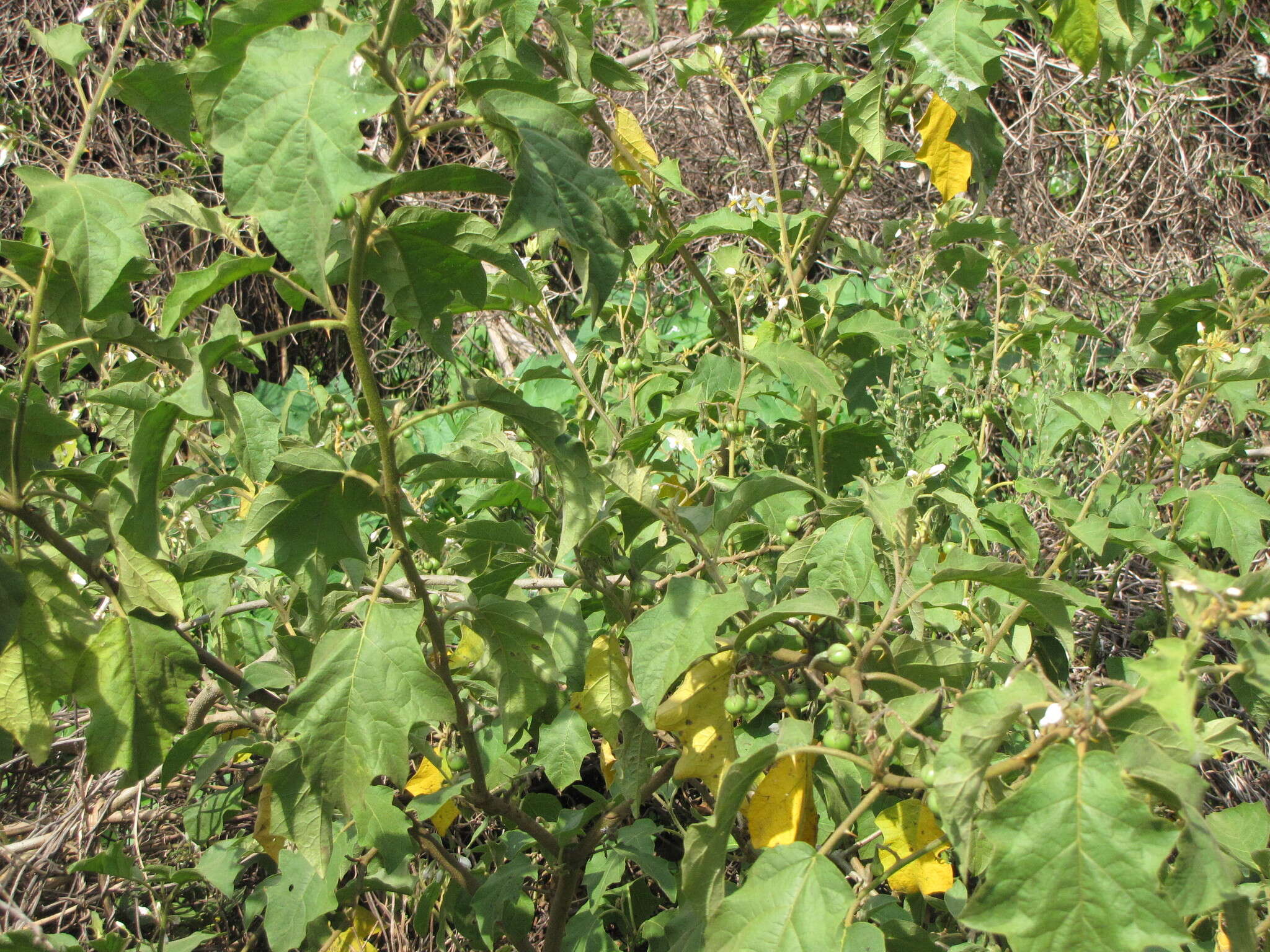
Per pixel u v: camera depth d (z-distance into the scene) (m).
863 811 1.28
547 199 1.32
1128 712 1.16
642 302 4.21
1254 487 3.22
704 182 5.17
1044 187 4.78
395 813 1.89
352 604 1.92
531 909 1.97
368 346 4.96
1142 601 3.00
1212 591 1.09
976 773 1.13
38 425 1.57
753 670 1.60
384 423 1.39
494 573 1.82
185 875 2.04
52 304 1.51
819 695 1.56
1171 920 1.02
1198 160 4.80
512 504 2.26
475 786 1.79
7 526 1.69
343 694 1.44
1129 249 4.75
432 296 1.46
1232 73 5.70
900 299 3.27
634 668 1.47
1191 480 2.94
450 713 1.44
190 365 1.58
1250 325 2.74
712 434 3.27
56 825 2.19
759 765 1.32
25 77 4.58
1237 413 2.39
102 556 1.58
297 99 1.08
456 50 1.35
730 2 2.74
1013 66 5.06
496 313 4.66
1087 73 2.49
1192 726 1.00
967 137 2.58
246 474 1.95
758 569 2.00
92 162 4.80
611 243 1.39
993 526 2.52
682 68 2.85
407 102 1.34
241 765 2.40
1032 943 1.05
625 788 1.77
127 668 1.55
